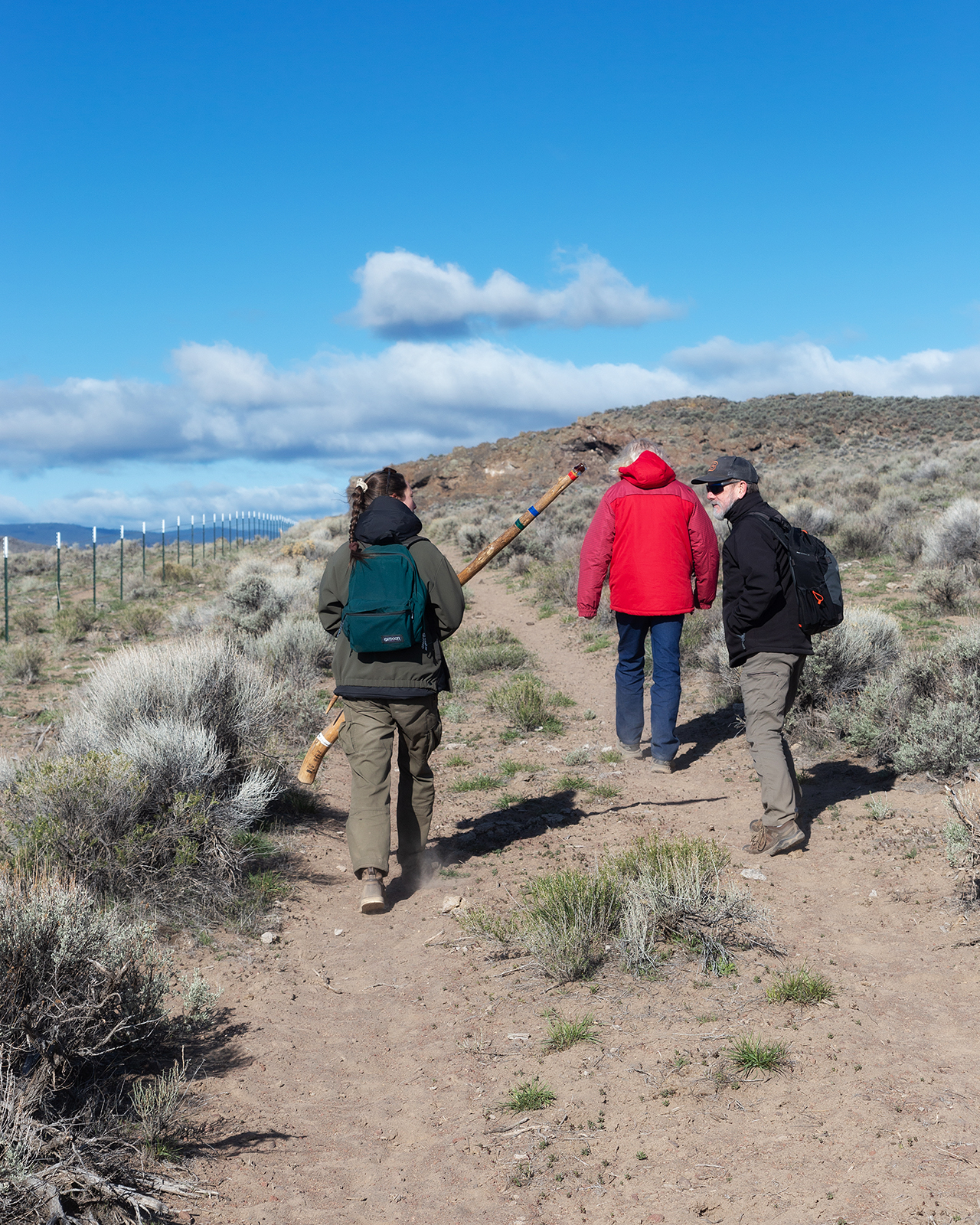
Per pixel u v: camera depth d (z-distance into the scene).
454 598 4.86
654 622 7.07
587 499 37.53
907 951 3.62
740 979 3.53
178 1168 2.65
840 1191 2.20
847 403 79.50
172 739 5.57
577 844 5.55
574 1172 2.51
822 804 5.71
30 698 11.18
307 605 18.08
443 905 4.77
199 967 4.18
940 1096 2.55
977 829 3.95
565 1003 3.56
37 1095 2.75
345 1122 2.98
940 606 11.49
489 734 9.12
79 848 4.58
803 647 4.84
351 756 4.89
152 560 38.91
